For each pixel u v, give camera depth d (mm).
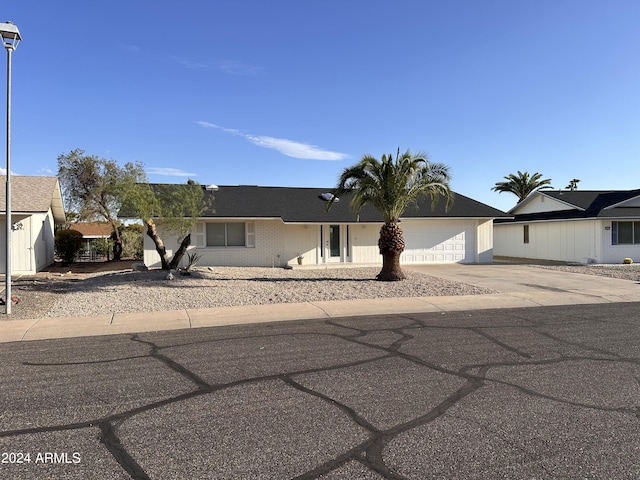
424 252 25625
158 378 5840
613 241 25219
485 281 16766
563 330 8719
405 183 15844
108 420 4516
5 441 4066
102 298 12562
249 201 24016
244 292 13820
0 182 22625
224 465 3621
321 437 4113
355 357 6801
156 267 21484
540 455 3760
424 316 10383
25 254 20188
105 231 41500
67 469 3566
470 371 6059
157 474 3488
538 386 5441
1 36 10461
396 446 3930
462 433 4176
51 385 5570
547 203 29406
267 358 6781
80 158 28766
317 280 17062
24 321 9695
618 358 6676
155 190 19750
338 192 16562
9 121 10703
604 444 3947
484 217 25656
